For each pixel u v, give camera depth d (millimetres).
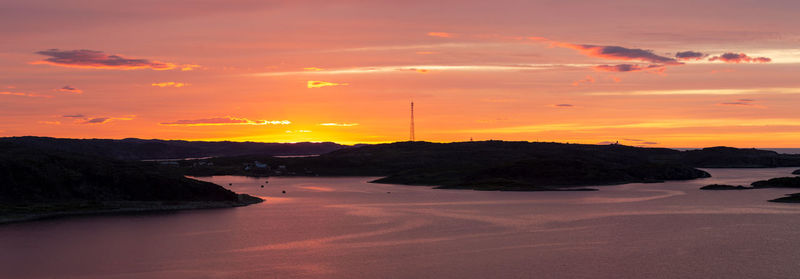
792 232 119625
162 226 130375
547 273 86250
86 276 84875
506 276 84750
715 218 142250
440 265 91438
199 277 84562
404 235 118188
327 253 100312
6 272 86875
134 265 91375
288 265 91625
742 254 98062
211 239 113438
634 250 101938
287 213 156500
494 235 117812
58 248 104125
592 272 86750
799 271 86500
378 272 87250
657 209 164125
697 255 97500
